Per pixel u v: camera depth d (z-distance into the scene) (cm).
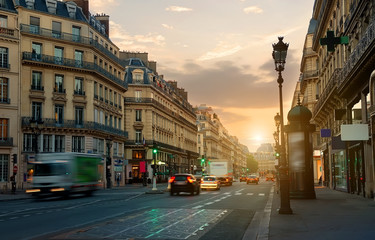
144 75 7825
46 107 5200
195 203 2298
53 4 5506
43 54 5212
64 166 3077
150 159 7588
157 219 1457
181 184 3231
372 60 2000
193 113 11481
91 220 1451
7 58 4919
